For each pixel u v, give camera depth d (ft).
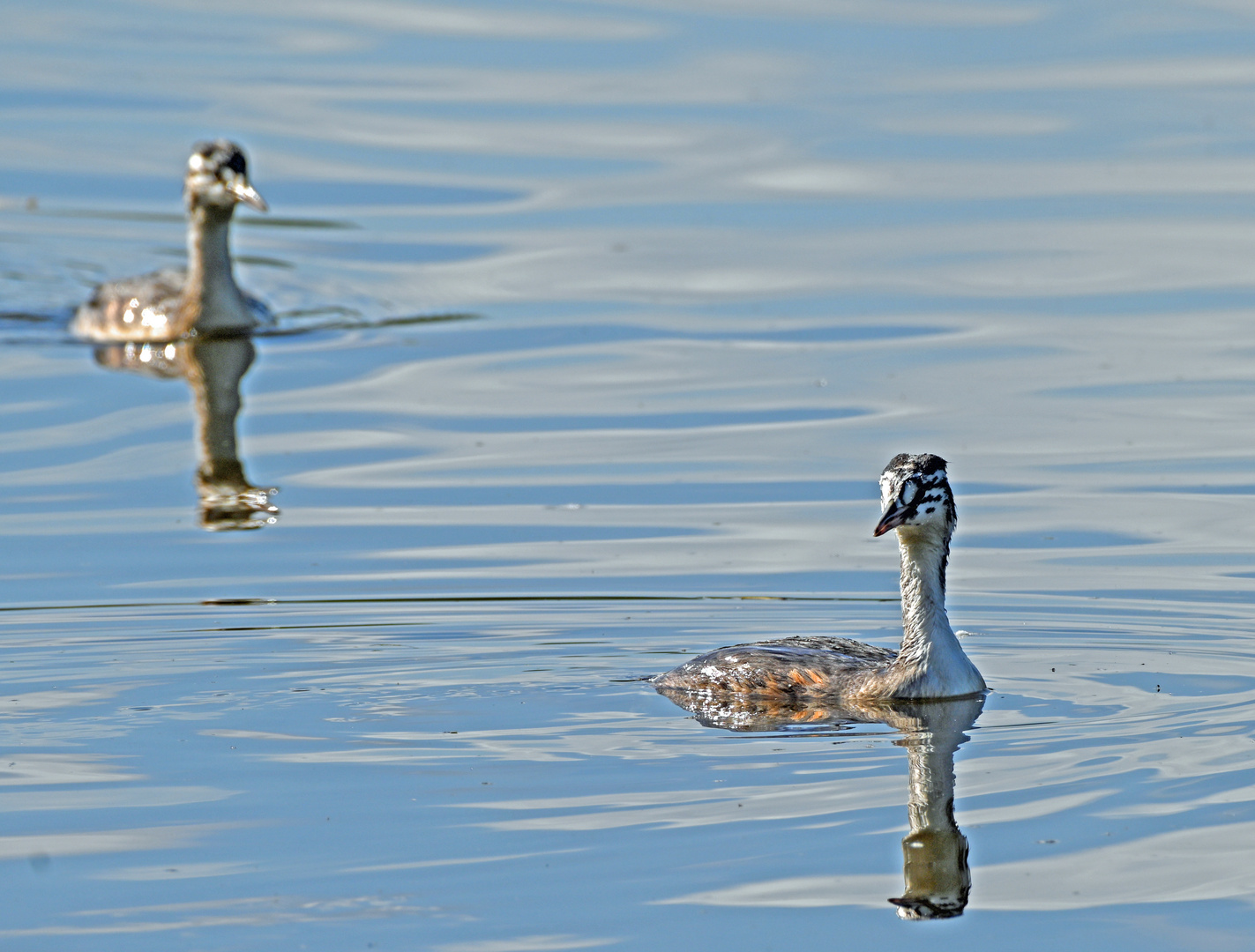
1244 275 88.48
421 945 33.83
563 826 39.04
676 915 34.96
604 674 49.01
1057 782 41.32
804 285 88.99
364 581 55.31
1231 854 37.55
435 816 39.47
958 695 47.06
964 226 97.91
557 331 83.61
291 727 44.75
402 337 84.12
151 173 114.73
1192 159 108.68
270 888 36.22
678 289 89.15
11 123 120.57
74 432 71.26
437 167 110.73
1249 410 70.69
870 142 112.88
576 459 66.90
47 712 45.52
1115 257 91.91
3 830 38.91
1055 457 66.13
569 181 107.45
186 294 86.28
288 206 104.58
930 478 46.83
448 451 68.28
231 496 63.57
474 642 50.78
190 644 50.19
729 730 44.86
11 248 103.45
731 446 68.08
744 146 112.37
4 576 55.72
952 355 78.43
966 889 36.24
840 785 41.37
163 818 39.40
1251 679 47.83
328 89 124.88
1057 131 114.01
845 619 53.06
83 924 34.86
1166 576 55.11
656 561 57.00
